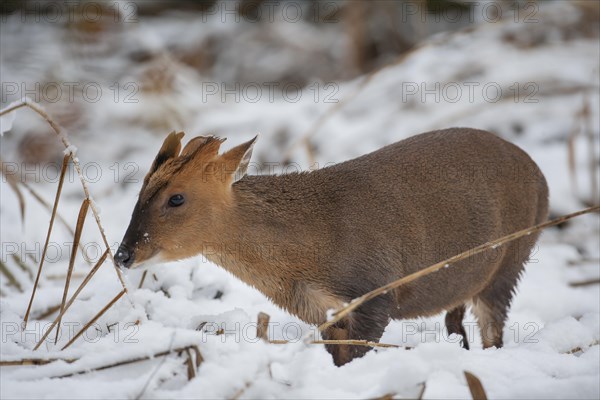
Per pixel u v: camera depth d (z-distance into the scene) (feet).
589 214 45.83
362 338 29.84
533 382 23.45
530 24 62.23
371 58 75.15
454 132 33.50
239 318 27.43
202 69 73.36
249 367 23.20
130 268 29.17
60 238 40.60
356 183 31.04
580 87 55.88
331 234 30.14
